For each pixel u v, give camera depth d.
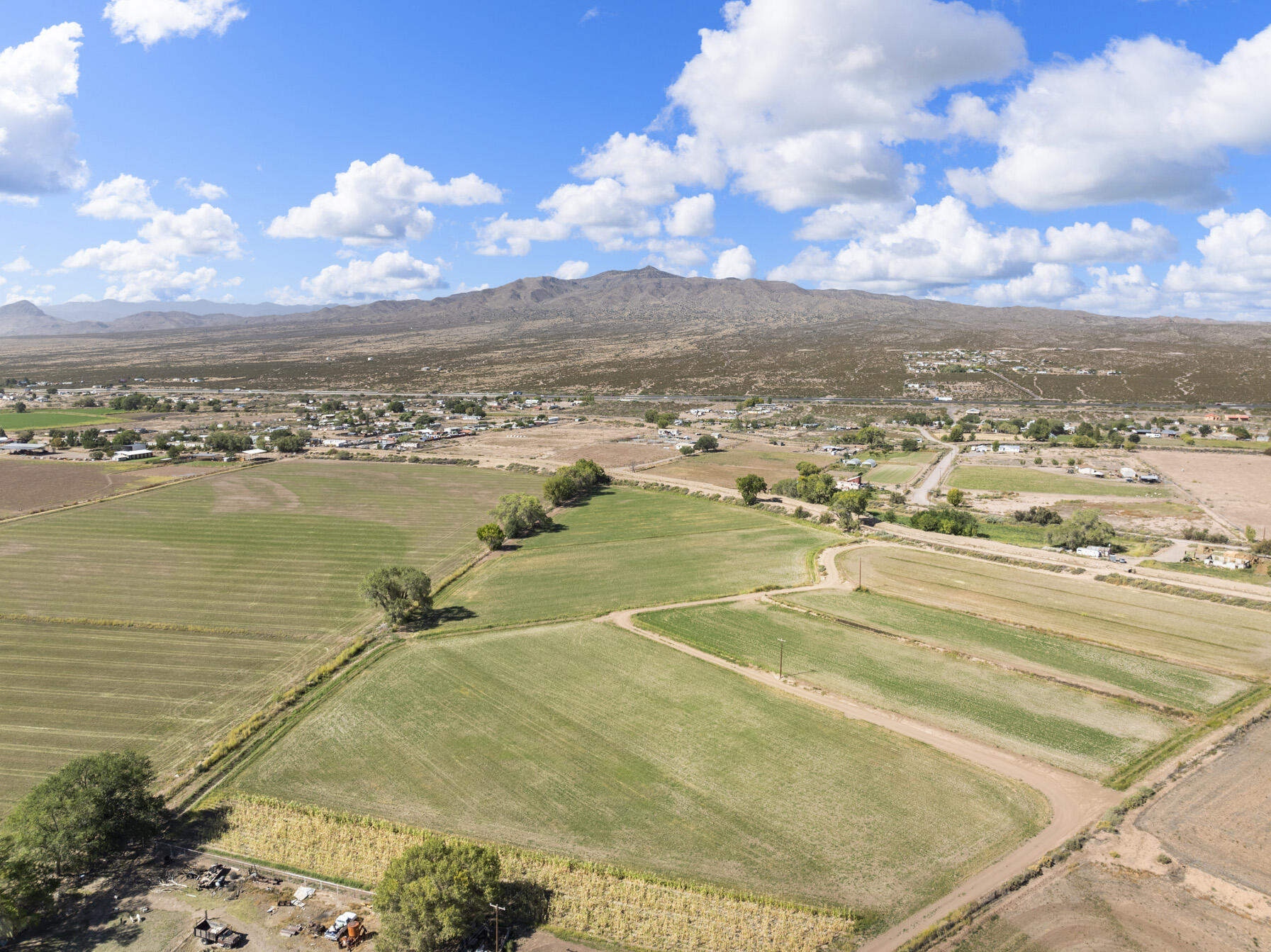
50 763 65.06
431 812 57.94
